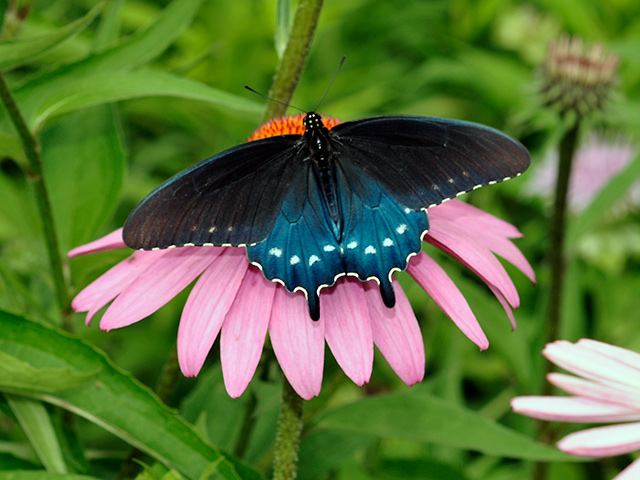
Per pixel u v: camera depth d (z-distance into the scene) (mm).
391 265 548
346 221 553
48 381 557
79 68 619
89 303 559
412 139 557
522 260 572
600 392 518
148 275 559
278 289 552
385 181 557
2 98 581
